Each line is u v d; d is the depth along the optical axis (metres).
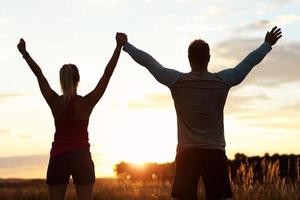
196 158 5.32
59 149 5.89
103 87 6.01
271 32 5.64
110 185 17.61
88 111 5.99
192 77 5.39
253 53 5.56
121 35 5.83
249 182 14.66
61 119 5.94
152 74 5.51
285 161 15.18
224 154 5.41
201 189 13.36
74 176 5.90
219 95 5.37
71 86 5.98
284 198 13.46
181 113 5.41
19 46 6.21
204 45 5.43
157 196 14.98
